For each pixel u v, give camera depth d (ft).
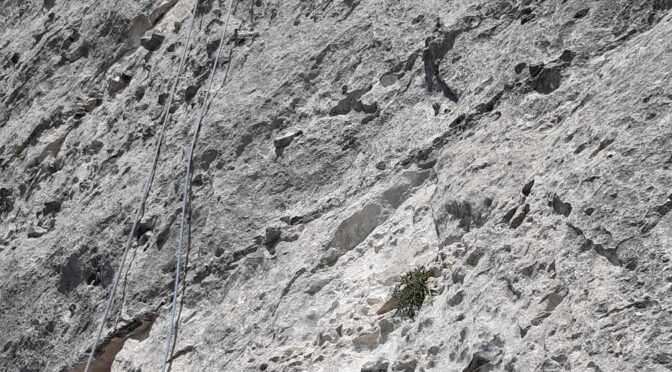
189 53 38.99
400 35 32.09
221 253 31.27
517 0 29.37
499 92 27.32
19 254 39.14
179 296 31.40
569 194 21.40
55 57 47.55
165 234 33.35
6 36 53.88
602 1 26.66
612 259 19.61
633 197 20.06
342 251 28.17
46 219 40.06
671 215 19.29
